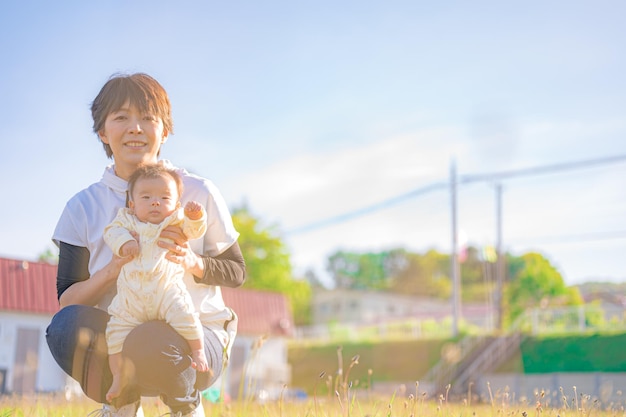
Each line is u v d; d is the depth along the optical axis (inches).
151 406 235.9
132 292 139.3
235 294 1497.3
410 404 186.4
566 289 2546.8
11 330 1139.9
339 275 4825.3
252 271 2568.9
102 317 146.1
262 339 236.4
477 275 3976.4
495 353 1456.7
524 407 218.7
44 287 1200.2
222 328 154.4
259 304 1520.7
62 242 158.6
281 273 2591.0
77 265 157.8
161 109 159.9
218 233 157.4
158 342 136.3
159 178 143.8
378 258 4815.5
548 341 1439.5
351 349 1696.6
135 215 145.6
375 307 3282.5
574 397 207.2
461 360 1456.7
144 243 140.5
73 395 316.8
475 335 1542.8
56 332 143.3
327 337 1942.7
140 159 157.9
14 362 1130.7
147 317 140.3
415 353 1551.4
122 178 159.5
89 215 158.4
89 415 161.5
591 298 2347.4
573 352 1391.5
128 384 142.6
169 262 141.6
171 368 137.6
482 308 2468.0
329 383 200.5
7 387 1114.7
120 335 139.6
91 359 143.1
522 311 2326.5
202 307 150.7
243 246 2588.6
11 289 1160.2
